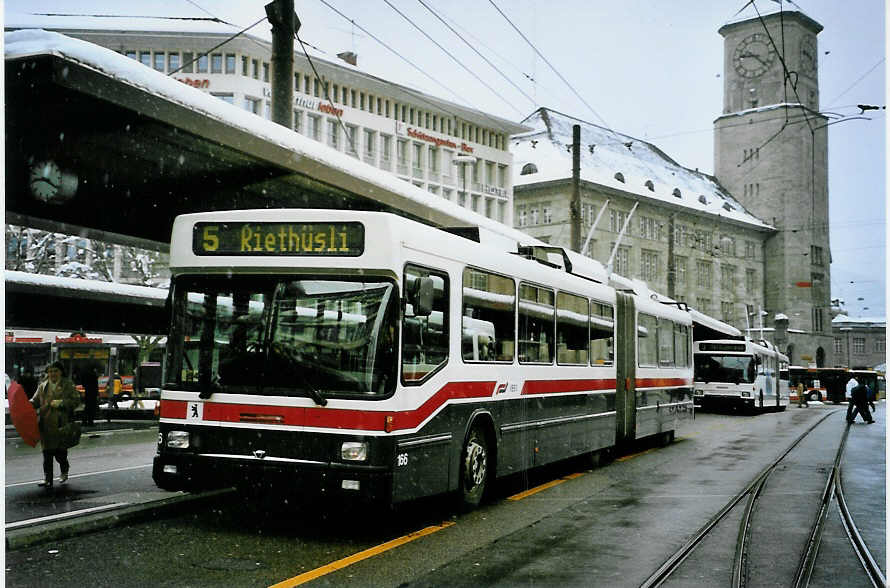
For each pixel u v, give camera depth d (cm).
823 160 10475
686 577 727
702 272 9531
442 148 7288
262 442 827
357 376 820
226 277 868
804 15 9969
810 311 10250
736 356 3841
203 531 877
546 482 1329
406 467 839
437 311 917
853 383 3188
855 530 945
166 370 871
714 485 1303
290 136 1423
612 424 1552
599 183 8262
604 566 754
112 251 4244
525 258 1210
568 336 1334
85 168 1394
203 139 1239
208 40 5938
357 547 817
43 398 1112
